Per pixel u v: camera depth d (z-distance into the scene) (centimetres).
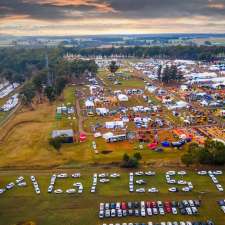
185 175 12144
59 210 10231
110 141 15912
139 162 13450
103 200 10688
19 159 14300
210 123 18300
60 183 11912
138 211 9944
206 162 12688
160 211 9894
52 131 17788
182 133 16775
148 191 11112
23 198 10981
